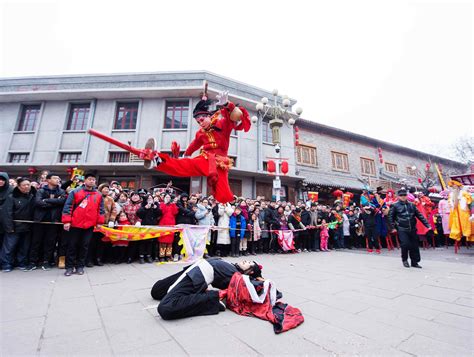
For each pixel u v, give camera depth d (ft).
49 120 43.62
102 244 19.81
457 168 83.97
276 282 14.79
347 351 6.79
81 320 8.71
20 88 44.98
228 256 25.71
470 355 6.65
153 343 7.14
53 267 17.99
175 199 22.81
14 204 16.70
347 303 11.00
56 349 6.70
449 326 8.58
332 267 19.88
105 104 44.24
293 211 31.81
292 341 7.36
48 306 9.96
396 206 20.95
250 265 11.16
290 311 9.29
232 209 25.82
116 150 42.27
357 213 37.11
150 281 14.33
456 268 19.60
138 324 8.48
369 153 66.69
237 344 7.13
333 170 58.18
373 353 6.71
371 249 31.89
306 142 56.08
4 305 9.83
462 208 28.76
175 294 9.27
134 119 44.57
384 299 11.61
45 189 18.43
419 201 36.09
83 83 44.93
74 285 13.21
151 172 40.47
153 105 44.16
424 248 35.88
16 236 16.74
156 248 22.84
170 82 44.57
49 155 41.98
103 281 14.23
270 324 8.61
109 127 43.06
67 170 38.73
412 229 20.01
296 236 30.17
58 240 18.69
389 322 8.91
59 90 43.55
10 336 7.35
